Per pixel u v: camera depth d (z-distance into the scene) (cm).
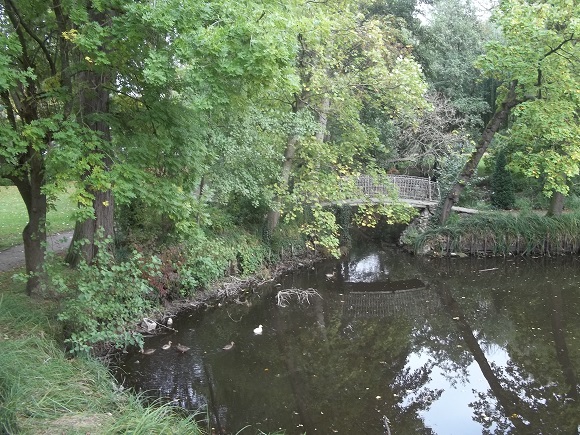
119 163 708
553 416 747
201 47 584
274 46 582
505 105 1733
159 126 759
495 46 1510
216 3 587
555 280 1567
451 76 2456
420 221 2020
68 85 721
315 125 1326
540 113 1432
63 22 709
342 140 1631
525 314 1244
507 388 861
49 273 756
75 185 646
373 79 1336
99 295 798
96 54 600
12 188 2355
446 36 2500
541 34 1330
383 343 1065
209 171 1180
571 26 1259
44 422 494
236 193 1421
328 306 1310
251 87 742
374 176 1514
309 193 1471
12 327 720
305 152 1501
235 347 984
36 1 689
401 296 1430
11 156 617
